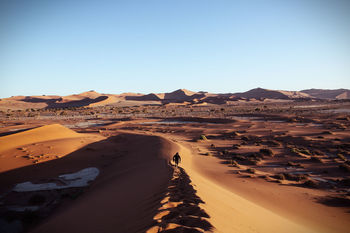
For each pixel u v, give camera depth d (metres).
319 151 39.34
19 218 15.01
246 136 61.91
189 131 76.31
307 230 10.19
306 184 22.16
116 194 14.61
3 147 37.97
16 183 23.16
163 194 10.35
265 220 10.14
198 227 5.76
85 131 71.31
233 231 6.47
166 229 5.43
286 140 53.84
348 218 13.59
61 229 9.80
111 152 40.88
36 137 47.25
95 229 8.48
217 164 30.06
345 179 22.66
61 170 28.44
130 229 6.80
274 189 19.62
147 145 43.75
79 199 18.31
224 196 13.12
